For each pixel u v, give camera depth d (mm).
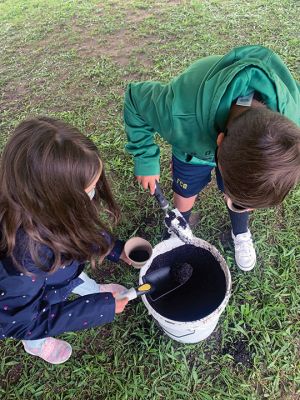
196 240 1939
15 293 1379
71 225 1413
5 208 1365
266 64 1463
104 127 3076
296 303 2109
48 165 1303
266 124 1173
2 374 2053
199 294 1861
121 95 3277
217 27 3779
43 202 1337
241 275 2227
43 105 3363
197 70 1617
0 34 4316
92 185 1458
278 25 3695
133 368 2014
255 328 2055
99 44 3877
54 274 1628
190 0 4266
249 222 2408
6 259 1366
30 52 3971
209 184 2605
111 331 2131
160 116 1672
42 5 4754
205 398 1895
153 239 2418
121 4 4434
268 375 1934
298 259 2264
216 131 1500
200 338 1977
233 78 1391
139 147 1905
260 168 1163
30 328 1466
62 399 1963
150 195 2605
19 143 1339
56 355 2029
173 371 1983
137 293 1719
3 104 3457
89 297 1614
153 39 3793
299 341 2006
